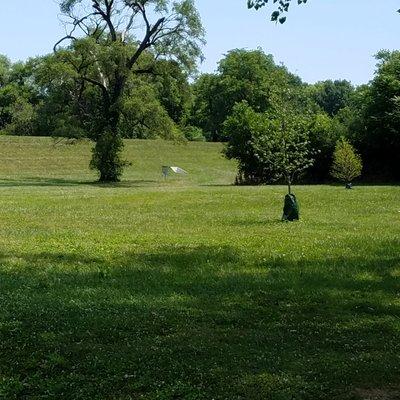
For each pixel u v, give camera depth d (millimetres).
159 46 54281
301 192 35062
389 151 53000
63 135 53062
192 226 21141
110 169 56094
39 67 53219
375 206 27484
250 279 11836
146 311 9352
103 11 54000
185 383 6570
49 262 14016
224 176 65125
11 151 69938
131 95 53688
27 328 8453
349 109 60281
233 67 109062
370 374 6781
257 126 50656
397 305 9750
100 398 6285
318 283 11445
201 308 9578
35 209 27297
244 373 6816
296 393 6320
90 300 10094
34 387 6566
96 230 20188
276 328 8516
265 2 11078
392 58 55375
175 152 77250
